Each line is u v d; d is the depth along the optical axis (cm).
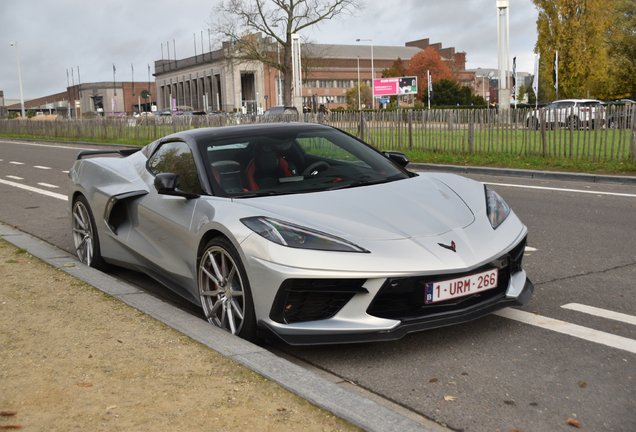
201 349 282
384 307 287
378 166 398
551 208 705
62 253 502
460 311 294
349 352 304
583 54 3912
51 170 1405
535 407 238
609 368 271
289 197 333
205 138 396
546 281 412
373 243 289
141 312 340
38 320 329
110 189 441
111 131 2834
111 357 274
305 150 394
